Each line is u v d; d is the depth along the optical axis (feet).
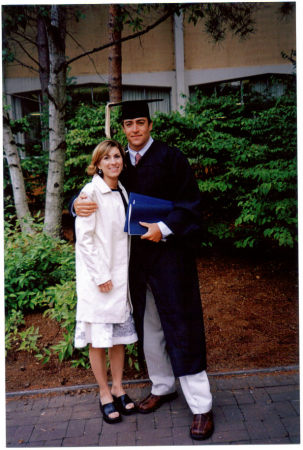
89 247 6.68
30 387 8.53
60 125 14.71
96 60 27.43
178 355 6.83
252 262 14.99
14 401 8.11
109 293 6.93
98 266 6.71
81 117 19.38
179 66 29.12
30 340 10.03
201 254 16.11
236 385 8.18
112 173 6.89
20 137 24.94
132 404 7.56
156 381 7.59
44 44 21.89
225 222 14.76
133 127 6.97
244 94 18.56
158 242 6.98
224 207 14.78
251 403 7.63
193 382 6.91
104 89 27.81
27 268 11.47
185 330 6.86
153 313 7.40
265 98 17.06
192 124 14.29
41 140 22.31
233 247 16.61
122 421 7.35
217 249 16.57
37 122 25.43
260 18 26.91
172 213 6.85
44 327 10.79
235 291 12.55
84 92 27.71
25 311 11.60
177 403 7.82
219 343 9.75
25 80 27.09
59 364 9.37
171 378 7.68
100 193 6.82
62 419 7.51
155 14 27.27
